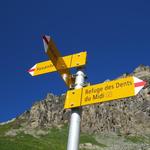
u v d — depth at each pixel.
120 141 141.00
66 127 167.75
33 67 12.09
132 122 170.50
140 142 142.00
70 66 10.89
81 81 10.47
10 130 158.62
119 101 185.25
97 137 146.50
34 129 164.12
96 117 171.38
